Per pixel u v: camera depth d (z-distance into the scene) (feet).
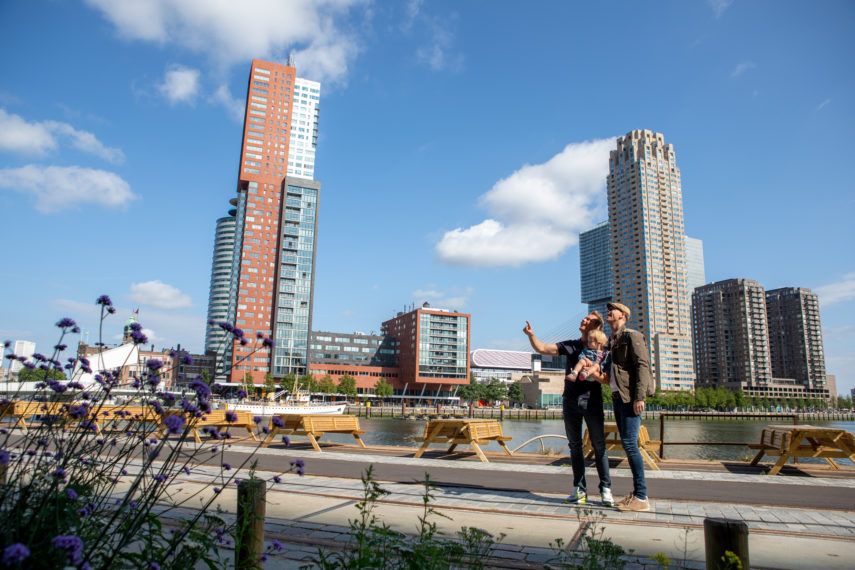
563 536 16.55
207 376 13.11
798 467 33.68
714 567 9.12
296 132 548.31
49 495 9.21
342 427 44.45
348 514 19.51
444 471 30.99
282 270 472.44
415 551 11.14
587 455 37.93
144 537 10.27
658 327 642.22
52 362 12.56
